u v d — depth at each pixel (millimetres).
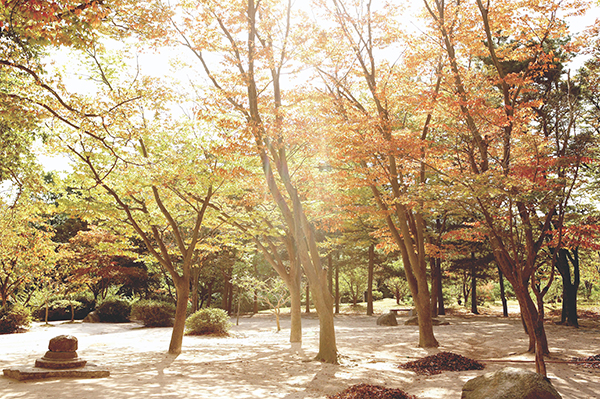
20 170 12664
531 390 6562
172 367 11633
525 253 11836
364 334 20547
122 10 9391
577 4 12000
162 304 28812
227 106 12617
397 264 41094
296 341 17922
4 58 9195
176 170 13219
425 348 15336
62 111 10641
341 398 8000
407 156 12750
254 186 16469
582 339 17219
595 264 28453
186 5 11953
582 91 14914
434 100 11969
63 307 33625
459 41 13594
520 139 12047
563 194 9367
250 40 12797
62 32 7746
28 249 16531
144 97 12102
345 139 13461
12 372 9234
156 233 15312
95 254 26984
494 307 42250
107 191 14734
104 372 9797
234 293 43781
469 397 7250
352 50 14664
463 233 10961
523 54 13594
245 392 8508
